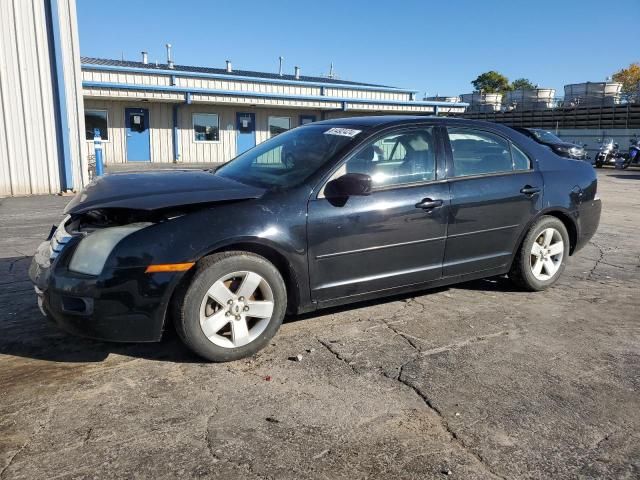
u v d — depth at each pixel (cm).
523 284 516
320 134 450
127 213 357
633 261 671
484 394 326
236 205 365
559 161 535
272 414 301
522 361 372
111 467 254
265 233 362
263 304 370
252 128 2475
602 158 2648
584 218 542
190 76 2266
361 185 381
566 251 535
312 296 394
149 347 387
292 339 403
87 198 360
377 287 421
